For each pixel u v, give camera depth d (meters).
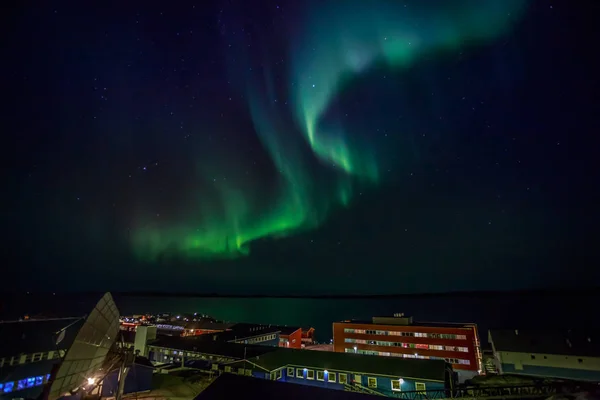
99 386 17.78
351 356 37.12
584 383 19.59
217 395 14.27
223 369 38.41
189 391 31.39
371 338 57.34
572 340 45.22
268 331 67.12
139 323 96.31
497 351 45.44
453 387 26.75
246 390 14.34
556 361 42.06
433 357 51.44
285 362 37.69
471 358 49.09
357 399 13.17
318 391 13.89
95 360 16.73
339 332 60.31
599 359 40.25
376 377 32.66
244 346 45.84
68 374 14.30
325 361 36.53
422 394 28.25
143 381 31.73
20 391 25.28
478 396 21.84
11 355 25.31
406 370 32.34
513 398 19.97
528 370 43.06
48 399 12.98
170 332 79.81
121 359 18.59
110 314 17.36
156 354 49.50
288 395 13.70
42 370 26.80
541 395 19.75
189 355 45.81
